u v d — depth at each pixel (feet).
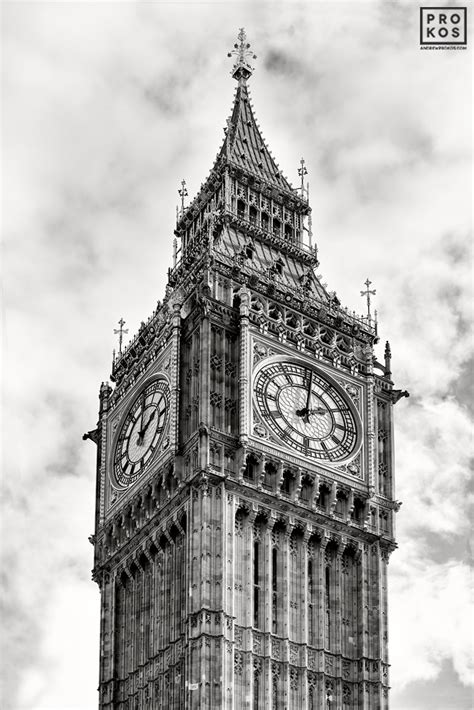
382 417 362.12
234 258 364.38
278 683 319.27
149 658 331.77
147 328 371.97
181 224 405.18
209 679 309.63
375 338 370.53
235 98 422.00
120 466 360.07
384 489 352.08
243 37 432.25
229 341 347.56
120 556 350.64
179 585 329.11
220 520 325.21
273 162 409.28
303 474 339.16
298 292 366.43
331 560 339.36
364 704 325.83
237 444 334.44
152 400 356.38
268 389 344.69
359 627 334.44
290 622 326.65
